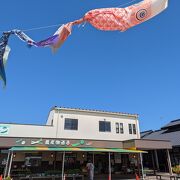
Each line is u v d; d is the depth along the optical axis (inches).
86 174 745.6
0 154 739.4
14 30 170.7
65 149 658.2
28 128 797.2
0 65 172.2
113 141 816.9
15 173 717.9
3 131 754.2
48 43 158.6
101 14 144.3
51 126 837.2
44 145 697.6
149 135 1226.0
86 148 732.7
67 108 891.4
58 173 698.8
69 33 152.9
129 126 992.2
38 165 793.6
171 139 1006.4
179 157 943.7
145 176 786.2
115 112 983.6
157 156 1063.6
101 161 908.6
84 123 902.4
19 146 663.8
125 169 909.8
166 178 757.9
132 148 784.9
